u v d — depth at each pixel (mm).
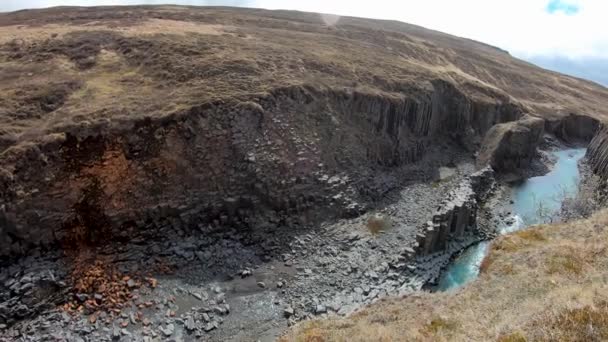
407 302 25484
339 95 56531
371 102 59031
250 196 41594
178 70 51531
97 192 36312
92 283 32062
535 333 15086
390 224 45125
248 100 45844
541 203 53562
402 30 142875
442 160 66375
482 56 128125
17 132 37188
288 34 84000
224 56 56938
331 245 40594
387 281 36312
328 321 24328
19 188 33156
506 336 15547
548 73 148500
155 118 40281
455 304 22328
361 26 115312
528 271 23406
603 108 118438
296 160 45844
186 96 44875
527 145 68625
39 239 33344
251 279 35281
